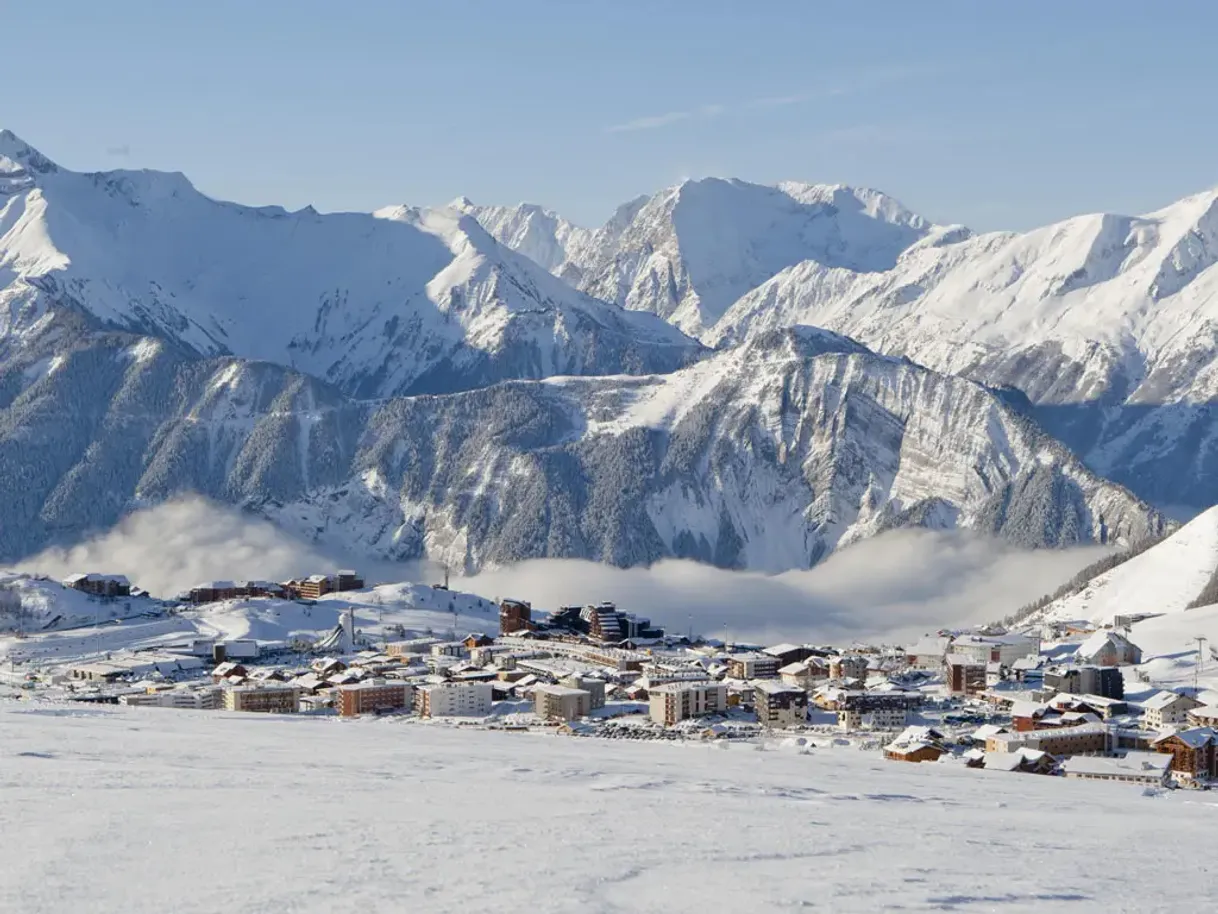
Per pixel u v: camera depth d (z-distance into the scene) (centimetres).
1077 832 6562
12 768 7056
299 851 4988
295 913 4103
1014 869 5222
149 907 4144
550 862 4900
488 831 5538
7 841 5072
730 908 4316
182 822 5531
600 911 4219
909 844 5697
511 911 4172
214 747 8850
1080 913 4500
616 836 5525
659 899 4403
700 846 5359
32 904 4156
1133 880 5141
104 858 4809
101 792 6338
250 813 5822
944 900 4559
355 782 7175
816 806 7119
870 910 4369
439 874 4653
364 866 4744
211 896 4278
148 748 8550
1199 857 5850
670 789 7706
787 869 4966
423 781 7419
